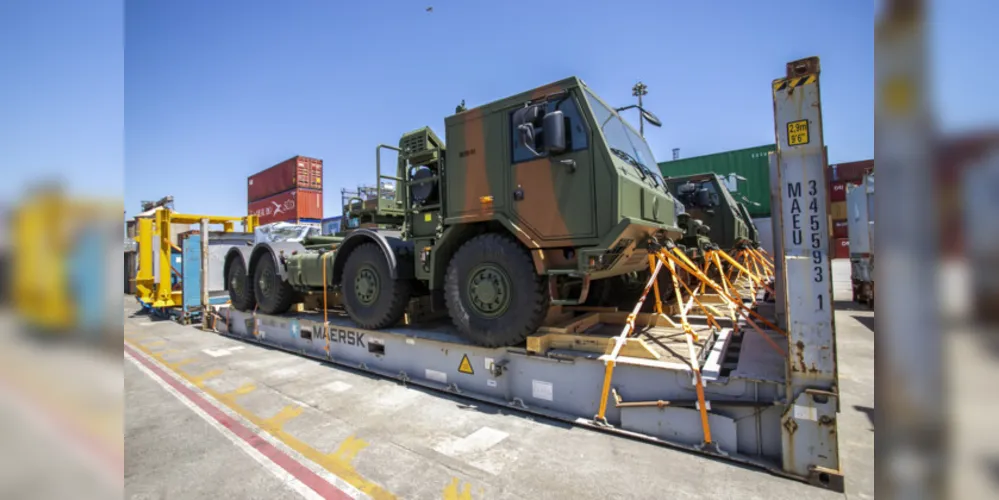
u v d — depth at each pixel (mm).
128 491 2820
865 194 9320
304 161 21484
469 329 4191
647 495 2588
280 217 22062
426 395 4375
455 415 3854
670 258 4059
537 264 3750
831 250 2568
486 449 3221
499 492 2686
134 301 15734
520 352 3945
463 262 4234
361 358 5449
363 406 4168
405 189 4992
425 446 3307
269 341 7148
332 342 5887
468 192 4211
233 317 8117
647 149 5270
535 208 3795
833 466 2568
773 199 3922
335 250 5984
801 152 2625
